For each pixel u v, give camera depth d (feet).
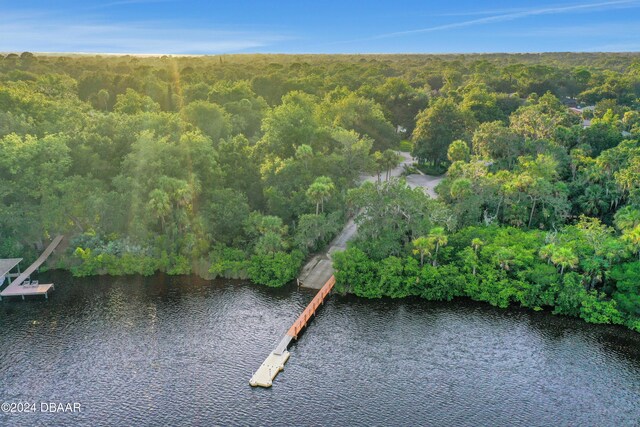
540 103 532.32
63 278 291.38
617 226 273.54
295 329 230.07
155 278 290.76
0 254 295.07
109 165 345.72
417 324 241.76
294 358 217.56
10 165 306.76
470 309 254.06
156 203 291.99
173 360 216.74
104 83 611.06
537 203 326.44
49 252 306.14
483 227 300.81
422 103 607.37
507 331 235.20
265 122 419.54
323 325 241.55
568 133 418.31
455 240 283.79
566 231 281.95
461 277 259.39
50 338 232.53
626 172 303.07
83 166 340.39
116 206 312.29
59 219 305.32
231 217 307.17
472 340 229.04
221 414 186.60
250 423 182.29
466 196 311.06
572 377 204.03
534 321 242.58
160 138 342.03
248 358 217.97
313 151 392.06
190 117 450.71
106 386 201.05
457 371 208.33
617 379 202.49
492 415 184.75
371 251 278.67
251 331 237.45
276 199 323.98
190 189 304.91
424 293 263.29
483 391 196.75
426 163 495.41
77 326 242.58
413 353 220.23
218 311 255.09
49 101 443.73
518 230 293.84
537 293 251.60
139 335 234.79
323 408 189.16
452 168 357.20
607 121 454.40
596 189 327.67
